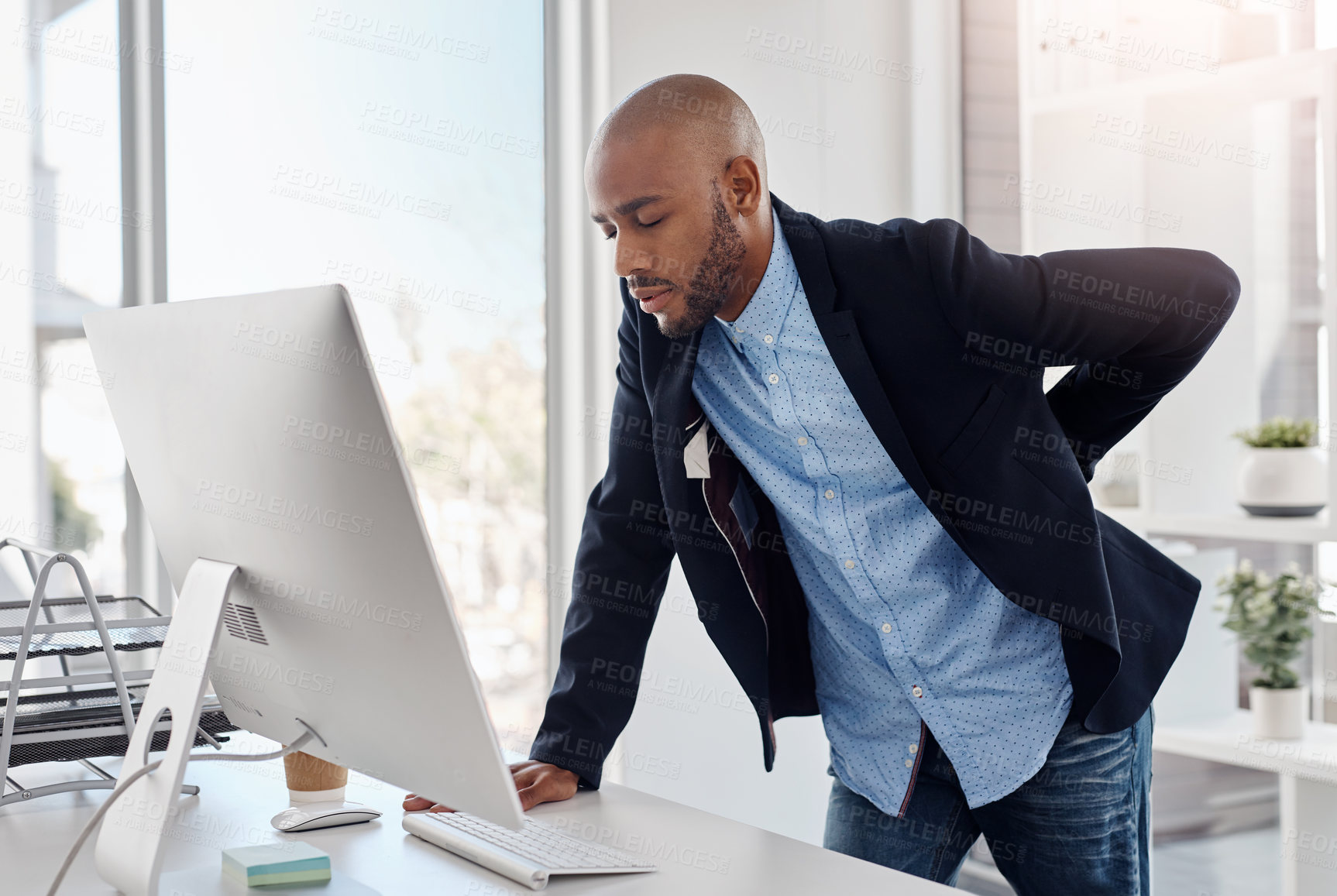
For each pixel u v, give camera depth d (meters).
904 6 2.87
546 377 2.66
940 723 1.45
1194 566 2.42
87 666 1.92
